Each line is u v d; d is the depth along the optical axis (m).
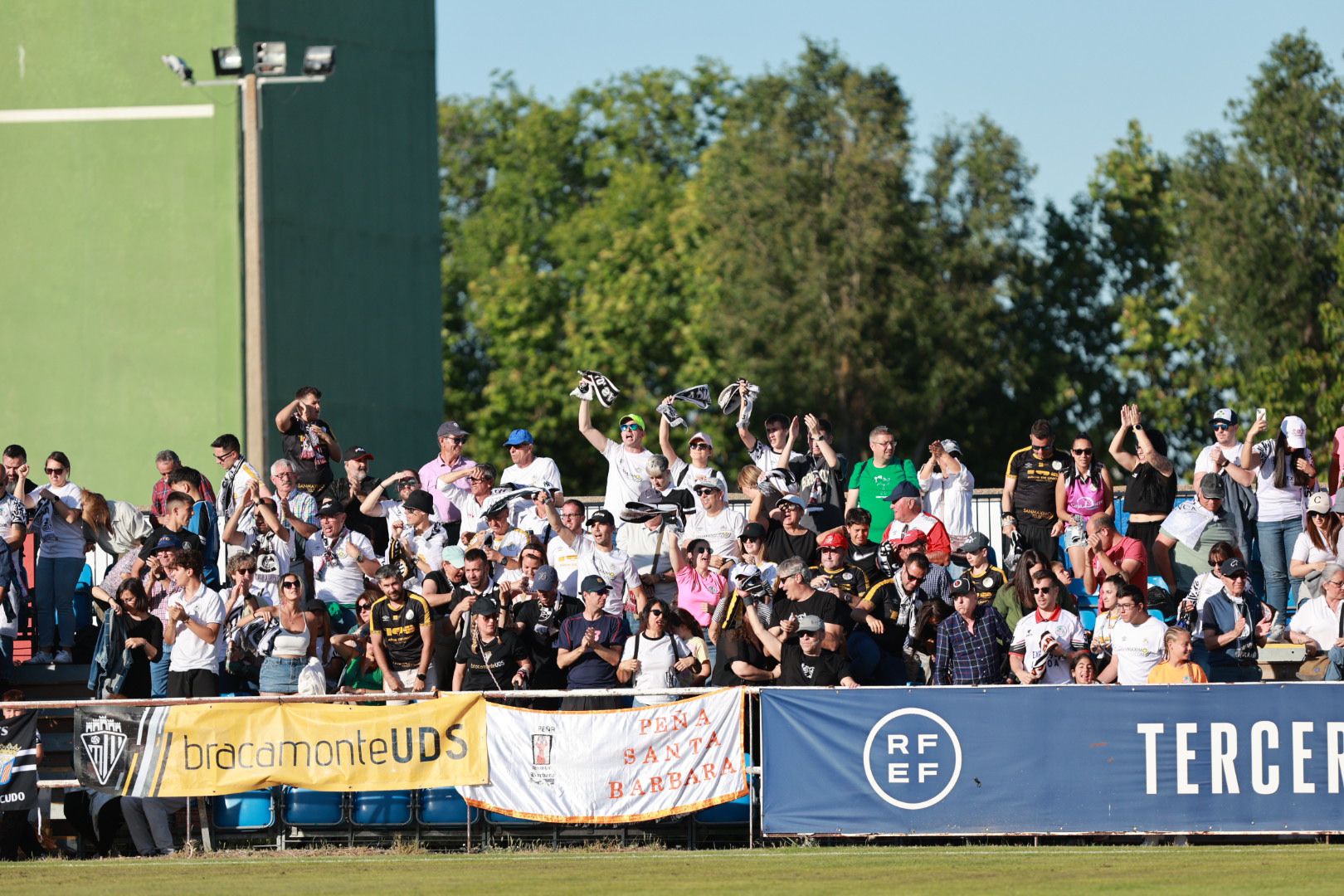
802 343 172.62
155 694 53.78
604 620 51.12
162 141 80.69
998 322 185.50
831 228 177.38
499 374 185.38
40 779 51.09
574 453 185.25
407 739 47.50
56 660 59.16
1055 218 199.62
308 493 60.38
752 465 60.78
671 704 47.25
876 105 182.00
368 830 48.03
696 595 56.78
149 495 80.06
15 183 81.50
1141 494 62.34
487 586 54.47
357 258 86.56
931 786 46.16
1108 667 51.12
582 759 47.19
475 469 60.56
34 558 61.06
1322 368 160.25
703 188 187.75
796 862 43.00
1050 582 51.22
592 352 181.25
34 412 80.88
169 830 47.97
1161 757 45.69
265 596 57.34
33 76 81.50
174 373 80.31
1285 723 45.56
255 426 62.41
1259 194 173.62
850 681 48.78
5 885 41.81
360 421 86.44
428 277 91.69
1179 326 180.88
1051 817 45.75
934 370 176.38
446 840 48.00
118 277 80.81
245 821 48.16
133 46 81.00
